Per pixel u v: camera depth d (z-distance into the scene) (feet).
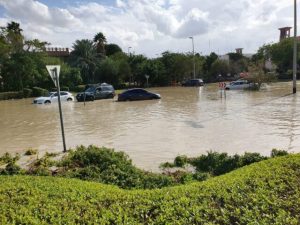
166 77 223.51
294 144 40.47
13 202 15.72
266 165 20.84
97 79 228.84
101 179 23.50
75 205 15.30
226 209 14.89
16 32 195.93
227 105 86.12
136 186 22.81
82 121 68.54
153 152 38.81
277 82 187.93
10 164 27.71
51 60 196.03
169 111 79.41
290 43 236.02
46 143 47.75
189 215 14.29
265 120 59.06
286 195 16.42
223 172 27.12
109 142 46.14
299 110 70.54
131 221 13.89
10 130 61.05
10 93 158.81
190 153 37.58
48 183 18.93
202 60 258.37
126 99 115.44
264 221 13.98
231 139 44.27
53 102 121.80
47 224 13.52
